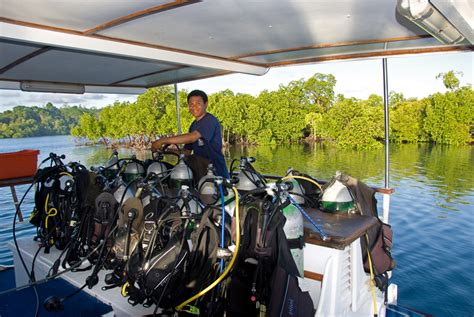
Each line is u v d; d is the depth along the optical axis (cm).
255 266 210
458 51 326
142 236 204
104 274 266
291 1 217
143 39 294
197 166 322
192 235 196
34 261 272
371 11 238
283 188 199
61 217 281
